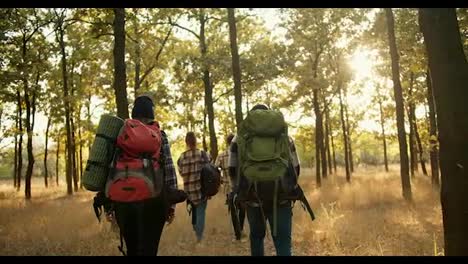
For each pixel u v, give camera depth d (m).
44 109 28.81
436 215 11.97
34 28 21.38
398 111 16.05
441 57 4.26
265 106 5.38
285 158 4.82
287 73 27.73
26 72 19.84
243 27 28.11
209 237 9.55
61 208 14.77
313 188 23.34
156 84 31.59
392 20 16.44
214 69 26.03
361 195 16.41
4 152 30.88
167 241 8.80
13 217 12.54
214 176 8.88
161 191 4.51
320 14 26.39
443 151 4.31
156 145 4.47
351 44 27.05
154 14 24.50
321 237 8.93
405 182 15.75
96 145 4.42
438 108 4.32
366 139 69.19
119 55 11.02
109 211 4.73
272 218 4.93
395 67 16.30
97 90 29.25
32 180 64.25
